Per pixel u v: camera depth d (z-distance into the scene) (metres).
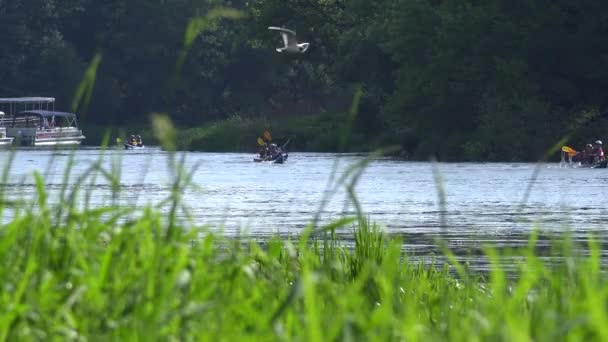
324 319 14.45
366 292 22.81
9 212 55.44
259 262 20.61
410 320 13.04
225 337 12.66
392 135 199.12
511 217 69.31
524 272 16.55
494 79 179.00
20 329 12.96
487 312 13.86
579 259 16.55
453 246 51.00
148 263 14.42
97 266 15.13
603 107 180.25
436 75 179.75
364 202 83.25
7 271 14.10
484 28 178.50
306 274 12.84
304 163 161.25
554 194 91.31
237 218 67.31
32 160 172.12
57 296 14.11
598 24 175.88
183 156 15.63
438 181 15.45
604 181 109.25
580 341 10.88
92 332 13.51
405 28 184.00
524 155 167.75
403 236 56.47
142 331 12.77
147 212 15.57
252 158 184.00
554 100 179.50
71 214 15.95
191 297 14.37
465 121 181.75
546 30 175.75
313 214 70.69
